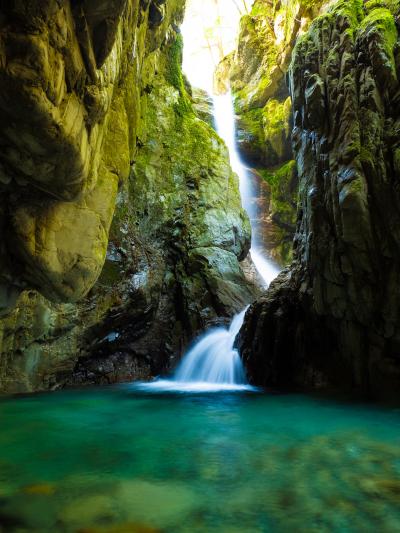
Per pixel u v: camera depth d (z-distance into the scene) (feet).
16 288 20.70
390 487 11.20
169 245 45.52
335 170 27.17
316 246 28.55
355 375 27.94
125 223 40.32
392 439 16.20
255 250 68.39
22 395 27.94
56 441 16.17
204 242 46.21
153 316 41.39
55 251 18.56
